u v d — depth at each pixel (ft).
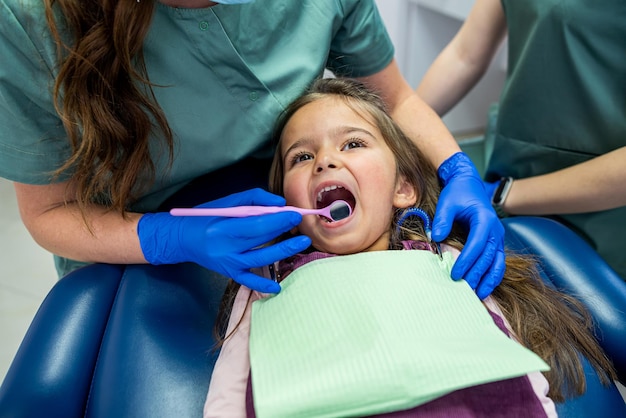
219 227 2.42
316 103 2.81
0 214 6.03
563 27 3.12
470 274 2.50
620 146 3.32
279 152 2.87
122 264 2.80
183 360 2.36
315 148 2.71
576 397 2.23
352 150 2.67
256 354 2.02
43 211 2.59
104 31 2.02
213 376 2.17
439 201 2.91
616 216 3.40
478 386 1.96
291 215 2.37
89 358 2.44
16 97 2.17
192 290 2.72
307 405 1.77
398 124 3.29
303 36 2.77
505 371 1.80
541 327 2.42
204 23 2.34
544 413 1.93
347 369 1.85
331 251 2.62
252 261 2.39
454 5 5.08
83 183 2.36
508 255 2.86
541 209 3.53
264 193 2.53
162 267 2.75
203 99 2.57
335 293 2.15
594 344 2.43
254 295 2.50
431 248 2.64
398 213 2.86
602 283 2.68
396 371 1.82
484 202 2.87
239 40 2.52
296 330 2.08
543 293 2.60
